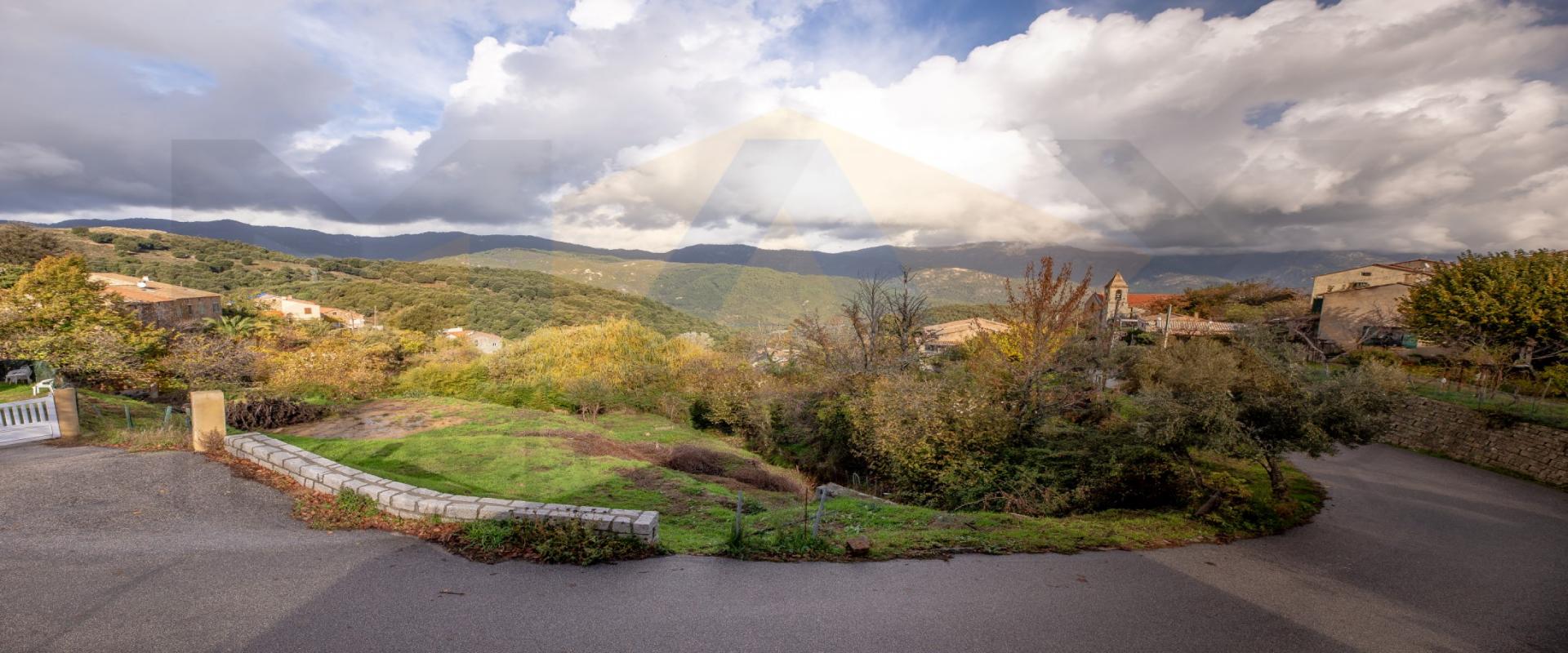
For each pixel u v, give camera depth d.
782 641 3.79
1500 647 4.63
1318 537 7.88
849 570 5.07
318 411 8.88
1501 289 17.55
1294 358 9.02
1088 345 10.98
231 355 11.17
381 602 3.96
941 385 12.66
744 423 15.02
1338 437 8.47
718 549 5.33
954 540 6.04
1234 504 8.37
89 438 9.31
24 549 4.58
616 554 4.94
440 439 9.02
